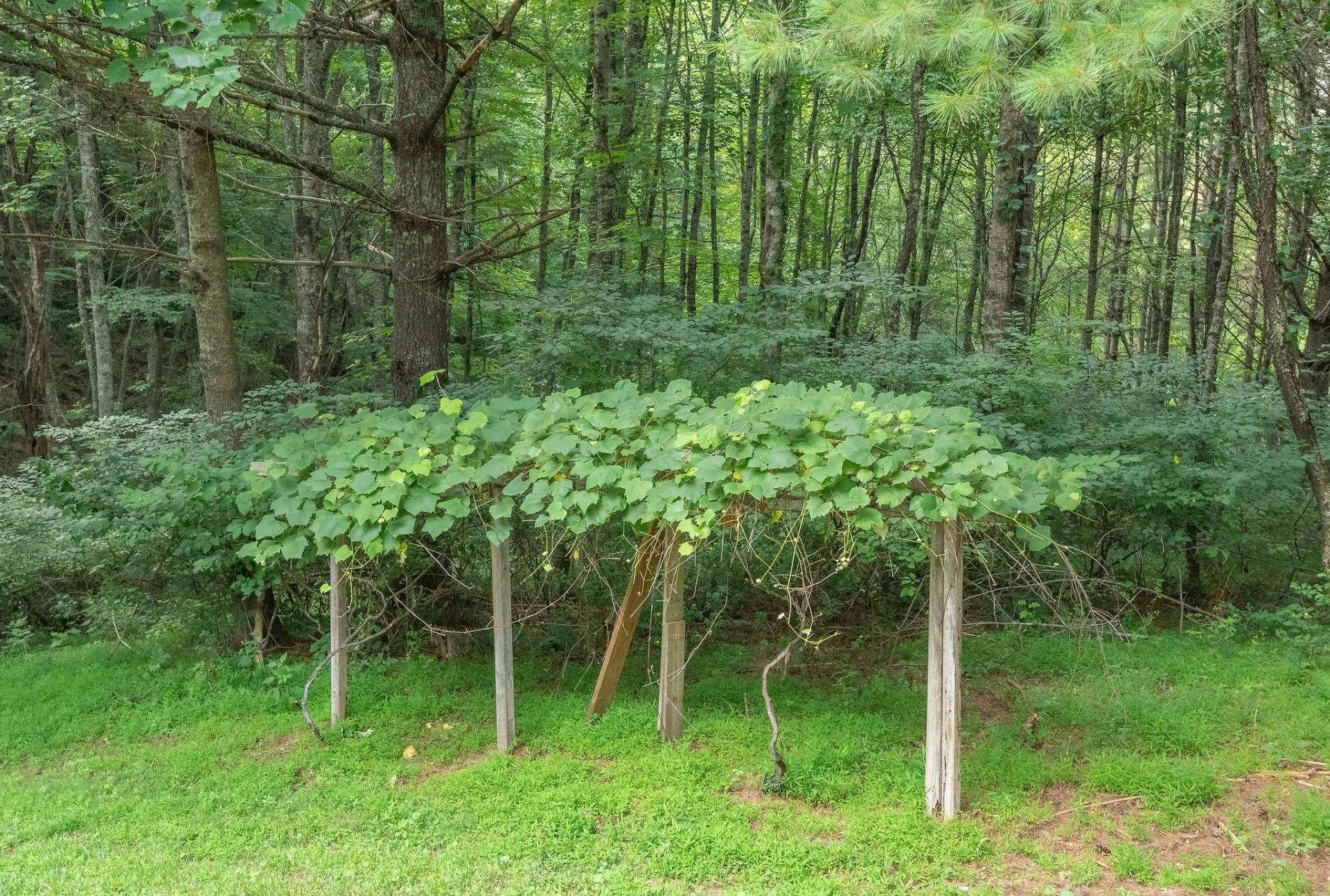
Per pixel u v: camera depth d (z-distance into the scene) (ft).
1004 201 27.35
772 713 12.61
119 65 12.39
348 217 24.95
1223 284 26.48
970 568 20.26
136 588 19.93
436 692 17.25
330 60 35.45
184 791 13.67
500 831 11.98
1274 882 10.46
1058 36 14.75
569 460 13.61
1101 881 10.69
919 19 14.32
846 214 54.24
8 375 51.62
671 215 52.19
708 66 40.27
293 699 16.98
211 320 20.72
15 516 23.72
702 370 24.23
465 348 39.34
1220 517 21.07
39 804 13.28
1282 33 24.71
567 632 19.25
